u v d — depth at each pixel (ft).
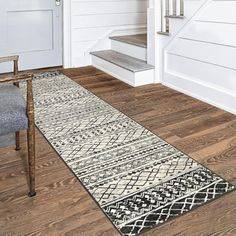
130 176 6.12
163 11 10.63
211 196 5.49
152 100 10.03
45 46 13.41
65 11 13.16
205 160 6.64
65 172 6.27
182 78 10.41
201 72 9.64
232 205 5.26
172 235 4.65
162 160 6.66
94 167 6.44
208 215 5.05
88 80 12.12
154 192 5.63
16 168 6.40
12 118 4.94
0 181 5.95
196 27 9.39
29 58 13.23
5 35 12.51
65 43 13.57
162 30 10.85
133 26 14.87
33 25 12.92
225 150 7.03
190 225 4.85
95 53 13.83
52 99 10.20
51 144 7.39
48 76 12.59
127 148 7.20
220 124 8.30
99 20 13.94
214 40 8.90
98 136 7.79
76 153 7.00
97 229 4.78
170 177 6.07
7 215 5.07
